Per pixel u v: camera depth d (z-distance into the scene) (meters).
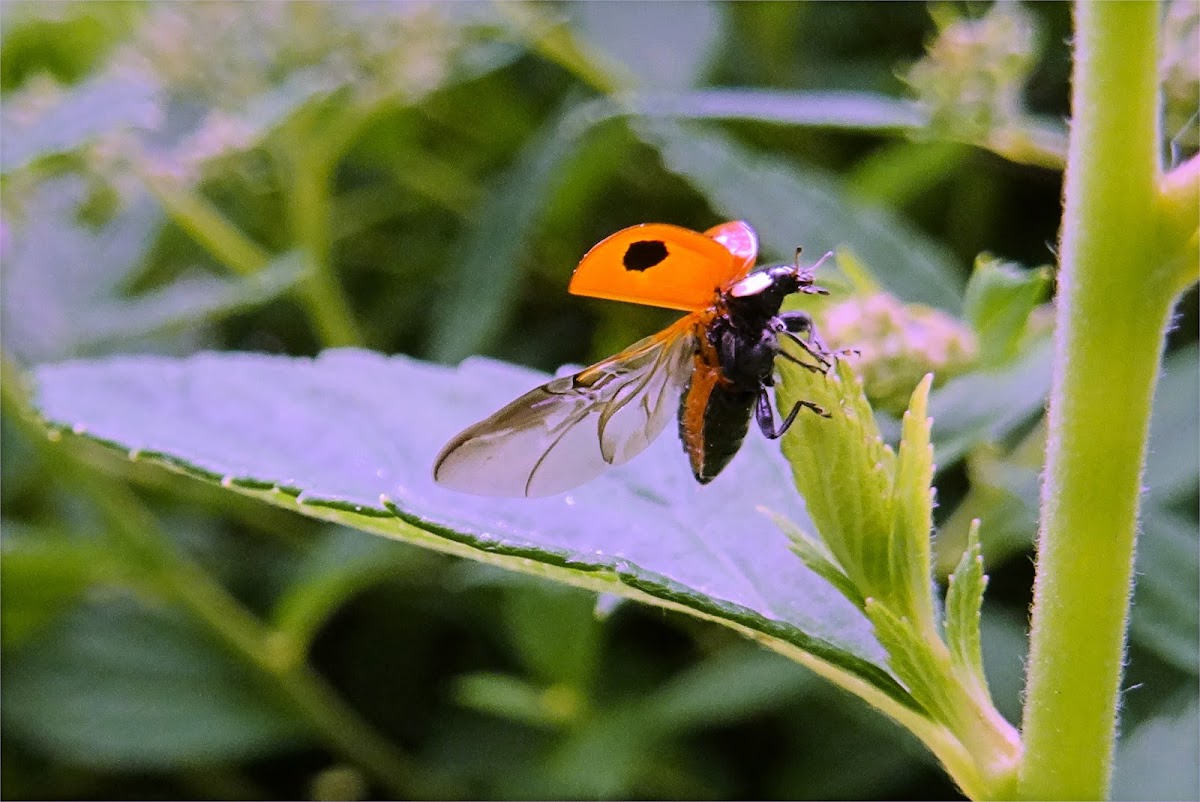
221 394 0.12
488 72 0.23
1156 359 0.10
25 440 0.20
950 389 0.13
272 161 0.22
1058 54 0.21
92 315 0.22
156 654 0.20
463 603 0.20
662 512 0.11
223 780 0.20
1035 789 0.10
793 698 0.17
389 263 0.25
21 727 0.19
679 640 0.19
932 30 0.23
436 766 0.19
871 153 0.21
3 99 0.22
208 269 0.27
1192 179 0.10
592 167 0.21
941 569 0.14
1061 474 0.10
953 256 0.21
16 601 0.19
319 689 0.20
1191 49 0.13
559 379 0.11
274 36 0.20
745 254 0.10
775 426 0.11
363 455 0.11
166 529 0.22
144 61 0.20
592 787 0.16
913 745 0.15
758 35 0.23
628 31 0.21
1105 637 0.10
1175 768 0.13
